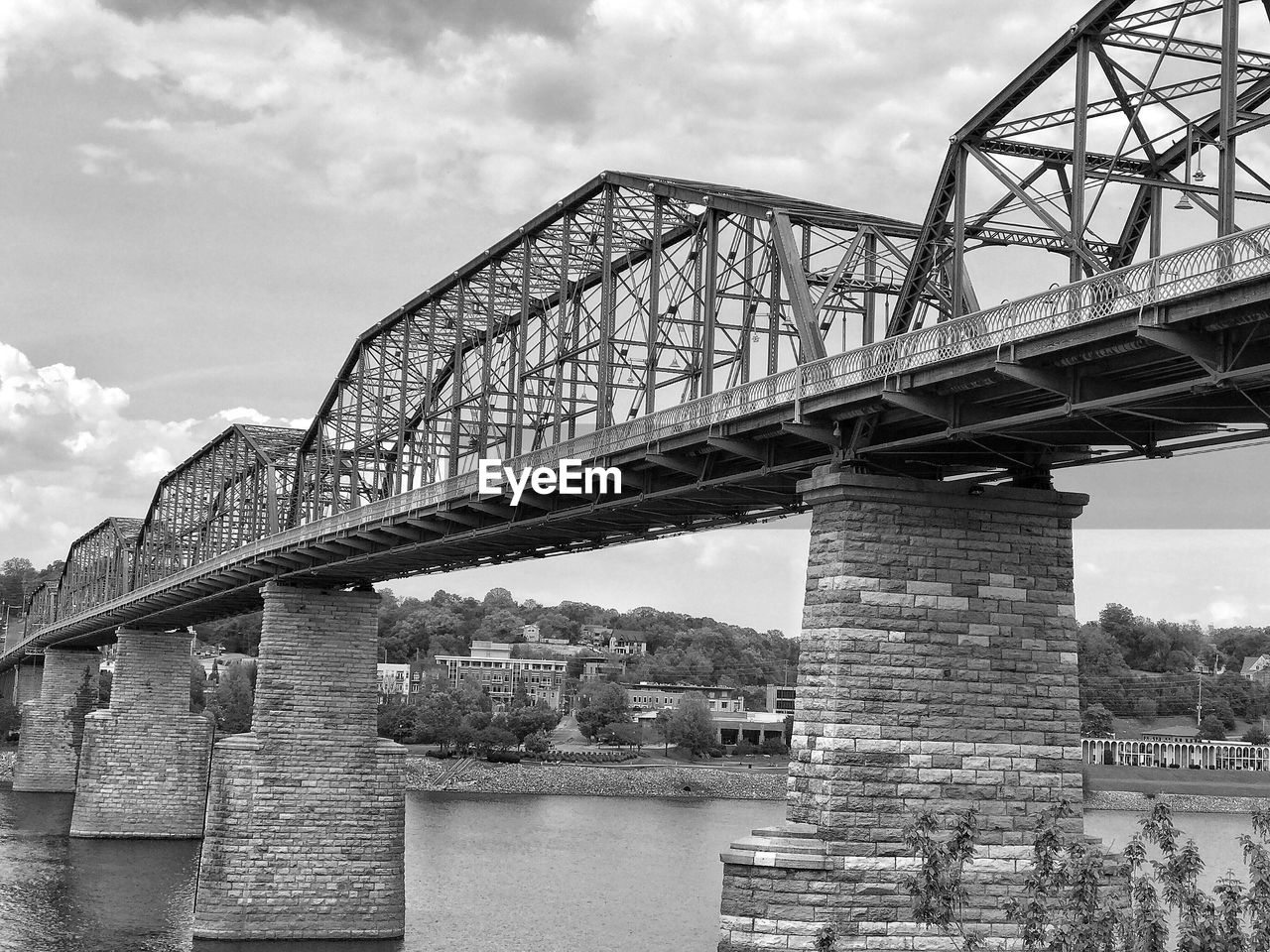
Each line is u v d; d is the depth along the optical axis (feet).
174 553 403.75
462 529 210.18
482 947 233.35
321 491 295.07
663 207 186.50
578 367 226.38
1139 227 133.08
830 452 140.97
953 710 131.03
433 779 570.05
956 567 132.98
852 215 163.22
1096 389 113.09
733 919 128.16
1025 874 129.80
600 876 320.70
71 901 266.57
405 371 262.47
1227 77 104.78
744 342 167.73
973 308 141.38
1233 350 99.55
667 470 166.40
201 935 232.32
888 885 127.13
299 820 238.68
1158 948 98.48
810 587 134.72
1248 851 102.42
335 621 249.75
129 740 368.27
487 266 234.99
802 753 132.05
